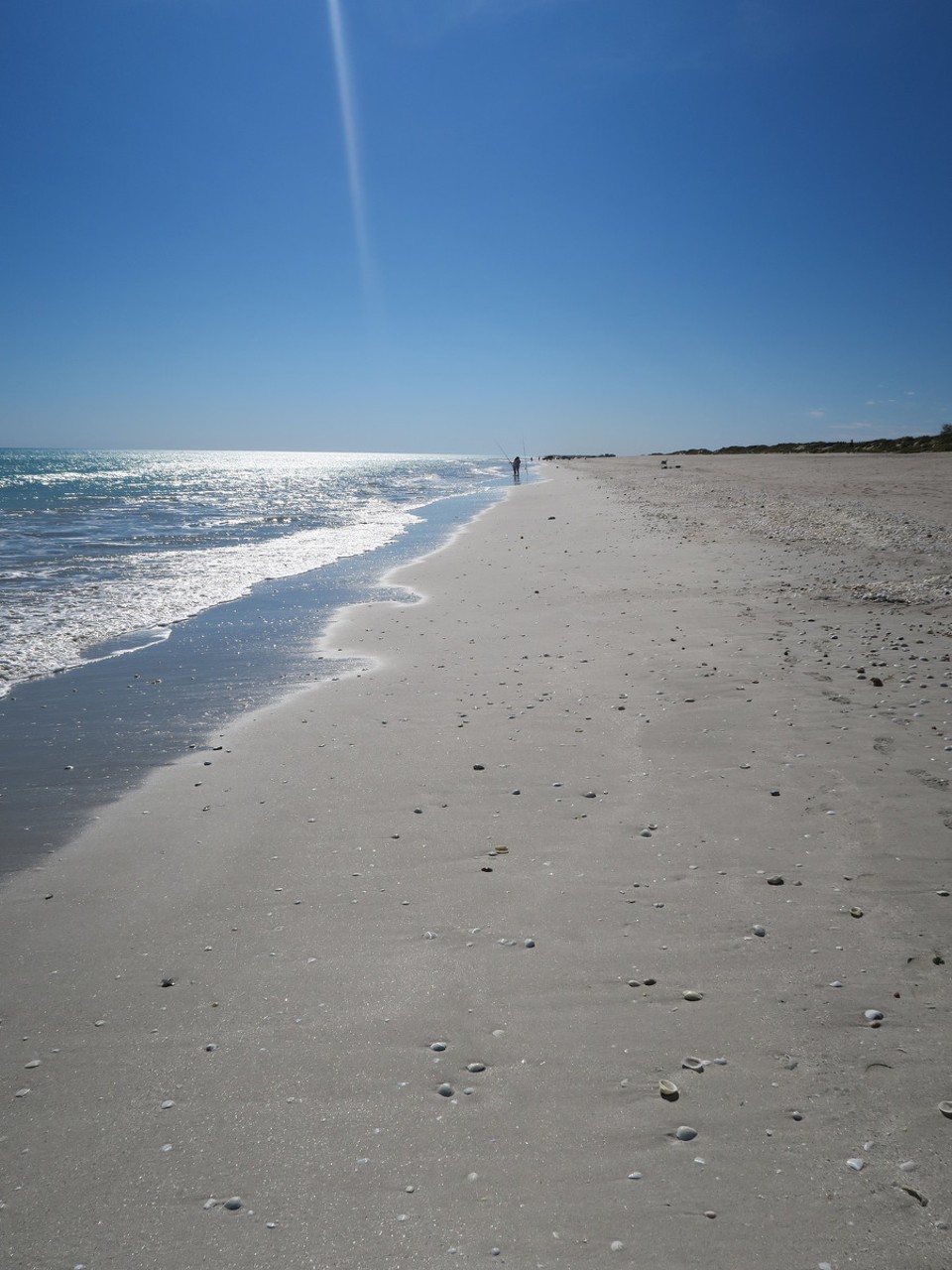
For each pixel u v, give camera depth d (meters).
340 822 4.56
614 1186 2.17
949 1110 2.39
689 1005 2.91
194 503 38.09
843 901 3.57
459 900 3.69
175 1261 1.99
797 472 40.53
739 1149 2.28
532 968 3.15
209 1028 2.87
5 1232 2.08
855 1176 2.18
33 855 4.28
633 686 7.00
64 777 5.39
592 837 4.26
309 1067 2.65
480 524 23.12
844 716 5.95
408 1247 2.01
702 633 8.80
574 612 10.34
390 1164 2.26
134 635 9.86
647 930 3.40
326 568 15.54
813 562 13.36
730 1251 1.97
